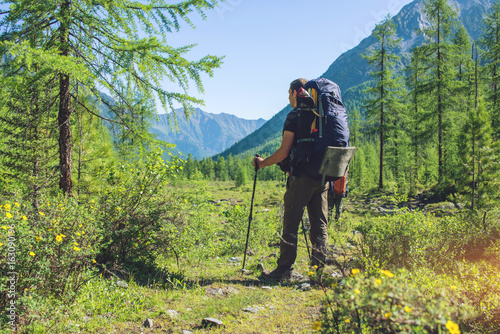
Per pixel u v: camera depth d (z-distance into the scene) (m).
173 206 5.68
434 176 32.06
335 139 4.39
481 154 10.80
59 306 3.16
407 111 35.22
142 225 5.33
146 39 5.26
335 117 4.45
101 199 5.29
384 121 35.78
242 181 52.47
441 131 29.27
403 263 4.47
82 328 3.04
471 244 5.69
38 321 2.93
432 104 29.84
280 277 5.00
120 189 5.39
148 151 5.77
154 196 5.58
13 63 4.80
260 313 3.59
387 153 37.28
